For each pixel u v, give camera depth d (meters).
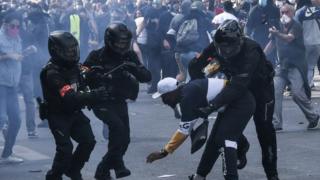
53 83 9.01
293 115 17.17
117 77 9.93
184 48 18.56
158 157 8.97
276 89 14.71
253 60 8.84
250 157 12.32
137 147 13.38
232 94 8.68
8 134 12.44
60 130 9.20
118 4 24.84
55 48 9.03
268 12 20.16
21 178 11.16
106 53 9.99
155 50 22.17
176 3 25.61
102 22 24.80
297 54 14.62
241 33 8.86
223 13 17.86
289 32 14.54
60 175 9.30
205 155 9.32
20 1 25.75
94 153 12.95
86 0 26.66
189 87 8.87
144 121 16.70
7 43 12.70
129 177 10.98
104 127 14.14
